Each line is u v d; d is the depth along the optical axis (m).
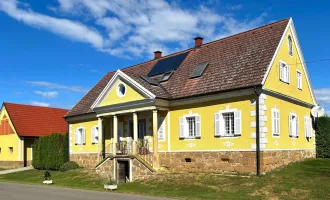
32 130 44.97
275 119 22.56
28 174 34.31
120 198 18.06
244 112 21.67
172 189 20.39
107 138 31.14
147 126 27.64
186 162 24.48
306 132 27.20
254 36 25.41
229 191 18.56
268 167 21.28
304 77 27.89
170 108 25.88
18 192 21.61
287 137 24.12
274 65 22.98
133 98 26.33
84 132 33.59
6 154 45.69
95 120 32.47
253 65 22.70
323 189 17.42
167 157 25.66
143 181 23.67
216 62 25.64
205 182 20.84
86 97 35.72
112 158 27.14
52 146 36.56
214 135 22.98
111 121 30.98
